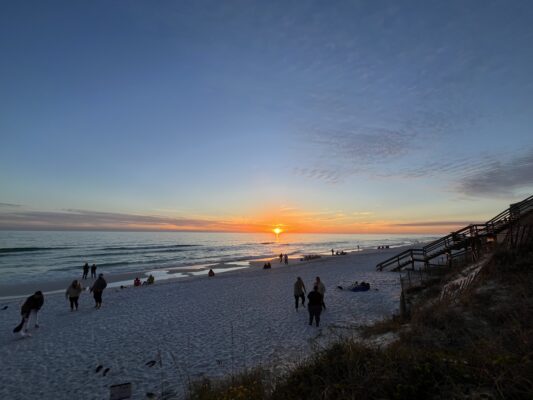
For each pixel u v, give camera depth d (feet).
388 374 12.71
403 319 30.53
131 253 220.43
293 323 41.24
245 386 16.81
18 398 24.09
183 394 22.16
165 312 51.34
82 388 25.26
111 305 57.98
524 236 39.81
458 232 62.64
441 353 14.35
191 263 160.25
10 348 35.22
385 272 86.43
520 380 10.18
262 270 114.93
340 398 11.99
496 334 18.02
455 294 30.58
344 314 44.09
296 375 15.92
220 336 37.52
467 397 10.29
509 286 26.76
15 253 203.51
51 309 55.57
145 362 30.25
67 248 244.42
